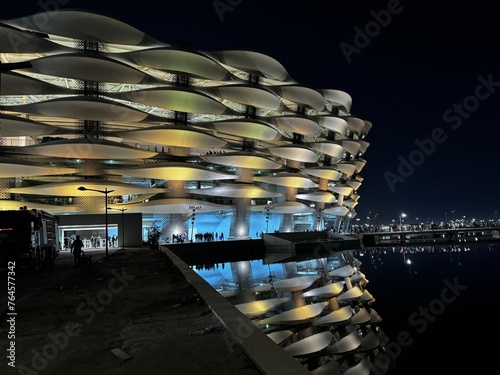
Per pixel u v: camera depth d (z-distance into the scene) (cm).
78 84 5219
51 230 2467
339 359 1678
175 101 5388
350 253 6650
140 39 5159
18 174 5078
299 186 7275
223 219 6994
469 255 6022
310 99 6925
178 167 5769
